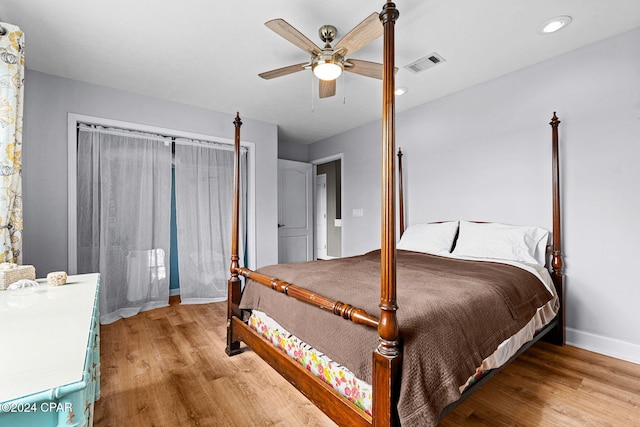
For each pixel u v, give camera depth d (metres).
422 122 3.52
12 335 0.90
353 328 1.32
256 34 2.16
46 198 2.72
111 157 3.11
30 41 2.22
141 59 2.49
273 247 4.22
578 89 2.38
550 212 2.54
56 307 1.17
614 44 2.21
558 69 2.48
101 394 1.76
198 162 3.66
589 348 2.32
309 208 5.39
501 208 2.84
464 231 2.90
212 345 2.45
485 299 1.55
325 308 1.43
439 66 2.63
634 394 1.75
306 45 1.87
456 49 2.36
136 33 2.13
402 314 1.26
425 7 1.86
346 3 1.84
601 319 2.28
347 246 4.57
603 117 2.26
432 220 3.42
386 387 1.09
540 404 1.68
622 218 2.19
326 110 3.71
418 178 3.57
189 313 3.24
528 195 2.67
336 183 6.23
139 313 3.23
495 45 2.31
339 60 1.96
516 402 1.69
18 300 1.26
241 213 3.99
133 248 3.24
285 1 1.82
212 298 3.72
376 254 3.07
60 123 2.79
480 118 2.99
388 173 1.11
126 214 3.19
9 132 1.81
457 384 1.18
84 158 2.96
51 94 2.74
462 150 3.14
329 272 2.02
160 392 1.79
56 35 2.15
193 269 3.62
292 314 1.67
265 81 2.91
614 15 1.96
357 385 1.30
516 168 2.74
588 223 2.34
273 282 1.84
